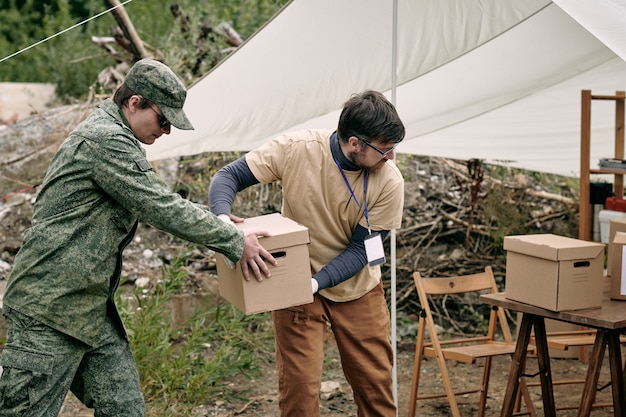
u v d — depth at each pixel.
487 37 4.93
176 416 4.70
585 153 5.64
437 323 6.74
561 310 3.78
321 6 4.56
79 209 2.98
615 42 3.62
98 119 3.04
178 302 6.11
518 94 6.05
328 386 5.40
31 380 2.96
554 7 4.91
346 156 3.46
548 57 5.57
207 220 3.09
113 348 3.20
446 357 4.50
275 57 4.95
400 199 3.58
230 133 5.55
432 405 5.16
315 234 3.60
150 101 3.08
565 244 3.80
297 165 3.52
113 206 3.04
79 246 2.98
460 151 7.07
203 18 9.09
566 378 5.53
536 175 7.71
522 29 5.19
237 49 4.78
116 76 7.97
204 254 6.66
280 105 5.36
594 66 5.79
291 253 3.29
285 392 3.62
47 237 2.96
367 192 3.52
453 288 4.78
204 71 8.10
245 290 3.23
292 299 3.31
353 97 3.37
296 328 3.60
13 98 8.66
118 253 3.12
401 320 6.64
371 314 3.71
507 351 4.46
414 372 4.70
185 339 6.04
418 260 7.07
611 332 3.88
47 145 7.27
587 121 5.62
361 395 3.76
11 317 3.01
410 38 4.89
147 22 9.29
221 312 5.70
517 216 7.18
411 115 6.22
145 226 6.86
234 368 5.20
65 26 9.47
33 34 10.17
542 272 3.83
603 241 5.85
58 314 2.97
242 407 5.02
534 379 5.54
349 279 3.64
